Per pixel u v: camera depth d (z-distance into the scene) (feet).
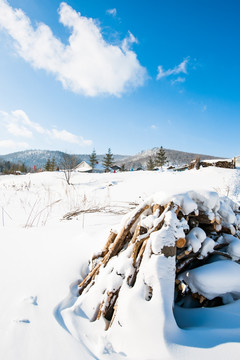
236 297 6.23
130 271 5.96
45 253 9.66
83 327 5.47
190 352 4.18
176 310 5.99
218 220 7.36
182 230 6.13
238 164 93.97
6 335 4.87
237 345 4.25
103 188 46.06
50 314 5.76
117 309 5.38
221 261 6.63
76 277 7.76
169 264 5.60
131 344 4.58
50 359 4.28
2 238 11.93
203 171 56.75
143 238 6.31
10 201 27.61
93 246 9.62
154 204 7.22
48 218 18.07
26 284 7.14
